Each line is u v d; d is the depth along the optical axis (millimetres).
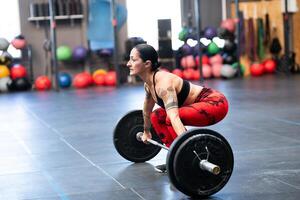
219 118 3158
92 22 11531
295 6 11891
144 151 3814
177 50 11656
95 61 12031
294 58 12141
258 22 12195
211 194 2848
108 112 6961
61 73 11688
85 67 12008
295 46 12516
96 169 3695
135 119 3758
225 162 2854
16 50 11516
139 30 12023
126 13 11727
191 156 2771
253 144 4387
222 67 11562
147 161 3846
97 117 6531
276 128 5137
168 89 2945
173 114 2902
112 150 4363
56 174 3607
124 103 7922
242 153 4035
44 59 11836
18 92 10742
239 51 11773
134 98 8562
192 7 12344
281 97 7742
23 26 11703
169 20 11547
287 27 11492
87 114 6859
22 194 3127
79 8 11648
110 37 11609
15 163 4031
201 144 2787
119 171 3596
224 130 5125
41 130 5684
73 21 11922
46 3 11461
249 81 10680
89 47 11828
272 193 2916
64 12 11609
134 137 3773
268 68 12008
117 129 3742
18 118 6773
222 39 11672
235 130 5113
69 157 4168
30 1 11688
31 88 11297
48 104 8297
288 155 3906
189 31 11406
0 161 4125
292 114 6020
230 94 8484
